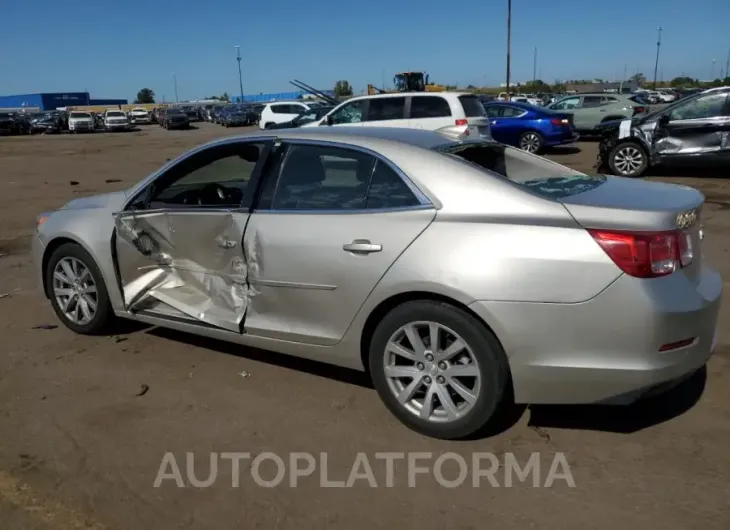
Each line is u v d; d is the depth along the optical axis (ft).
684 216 10.14
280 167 12.76
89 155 80.48
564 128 61.67
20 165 67.05
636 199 10.55
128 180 52.16
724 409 11.92
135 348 15.48
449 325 10.51
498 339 10.20
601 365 9.76
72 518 9.35
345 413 12.23
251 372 14.08
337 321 11.76
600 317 9.63
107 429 11.78
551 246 9.86
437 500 9.64
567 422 11.62
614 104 75.46
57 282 16.39
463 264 10.21
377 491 9.89
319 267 11.71
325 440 11.32
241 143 13.56
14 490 9.99
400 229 10.94
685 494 9.57
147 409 12.51
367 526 9.12
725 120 39.34
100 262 15.26
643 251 9.55
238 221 12.89
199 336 16.20
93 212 15.62
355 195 11.75
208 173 14.71
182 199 14.94
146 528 9.14
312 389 13.24
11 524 9.21
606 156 43.88
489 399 10.45
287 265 12.12
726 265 21.63
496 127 62.08
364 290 11.21
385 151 11.65
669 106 41.55
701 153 40.42
